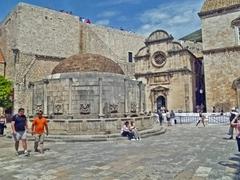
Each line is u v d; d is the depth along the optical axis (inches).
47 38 1952.5
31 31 1862.7
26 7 1852.9
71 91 822.5
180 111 1681.8
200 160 427.8
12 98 1686.8
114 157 468.1
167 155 477.7
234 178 319.0
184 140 682.2
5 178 348.5
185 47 1723.7
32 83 933.8
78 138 695.1
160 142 654.5
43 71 1862.7
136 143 645.9
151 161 427.8
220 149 530.9
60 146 620.1
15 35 1804.9
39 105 884.6
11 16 1893.5
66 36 2086.6
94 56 958.4
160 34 1831.9
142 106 973.8
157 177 332.8
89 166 402.3
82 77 831.1
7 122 1576.0
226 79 1508.4
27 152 515.8
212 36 1576.0
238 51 1482.5
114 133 751.7
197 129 994.7
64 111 824.3
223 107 1499.8
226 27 1534.2
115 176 343.0
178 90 1711.4
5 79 1630.2
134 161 430.6
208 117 1295.5
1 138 821.9
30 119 877.2
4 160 468.1
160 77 1802.4
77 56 959.6
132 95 919.0
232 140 660.7
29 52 1825.8
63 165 414.3
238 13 1498.5
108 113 825.5
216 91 1533.0
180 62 1727.4
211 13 1585.9
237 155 464.8
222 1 1568.7
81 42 2234.3
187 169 369.7
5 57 1921.8
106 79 835.4
